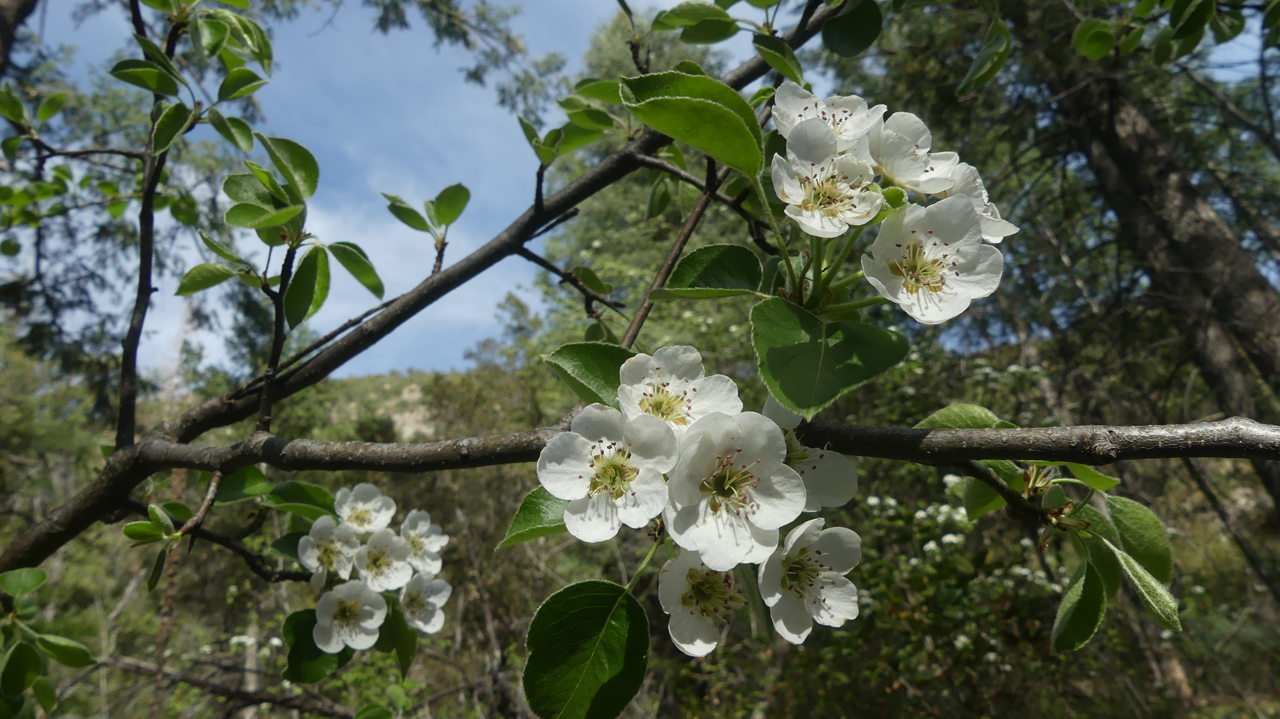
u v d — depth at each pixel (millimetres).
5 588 1984
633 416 1204
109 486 2092
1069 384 9023
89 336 9883
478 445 1487
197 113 2057
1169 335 9023
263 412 1844
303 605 9383
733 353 8664
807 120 1237
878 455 1270
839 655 6340
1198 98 9258
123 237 8836
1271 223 8586
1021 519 1572
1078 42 3016
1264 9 2910
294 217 1889
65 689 5773
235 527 10156
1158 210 8172
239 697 4703
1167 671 8945
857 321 1271
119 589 12023
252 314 10805
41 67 9203
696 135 1201
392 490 12695
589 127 2445
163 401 12719
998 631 5430
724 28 2139
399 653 2301
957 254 1233
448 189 2291
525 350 14195
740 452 1158
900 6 2057
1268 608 9148
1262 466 7777
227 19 2225
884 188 1341
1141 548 1473
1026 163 9547
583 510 1126
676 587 1255
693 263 1444
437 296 2227
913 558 5797
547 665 1093
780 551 1181
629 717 8367
